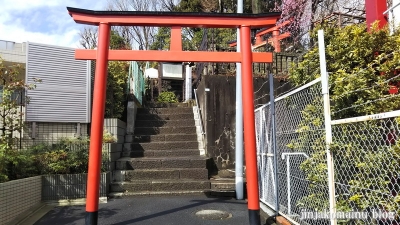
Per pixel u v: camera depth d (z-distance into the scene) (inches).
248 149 161.2
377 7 185.2
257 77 320.5
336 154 110.2
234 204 205.2
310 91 134.6
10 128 213.8
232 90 299.9
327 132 108.5
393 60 128.6
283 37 448.5
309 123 134.2
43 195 202.5
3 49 481.1
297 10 506.9
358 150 108.0
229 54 170.6
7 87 206.5
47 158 208.7
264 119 199.2
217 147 288.7
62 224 161.8
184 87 535.2
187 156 286.2
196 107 354.3
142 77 421.1
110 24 167.6
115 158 256.8
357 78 128.8
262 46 432.5
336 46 150.3
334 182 109.1
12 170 192.2
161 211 187.0
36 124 252.7
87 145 226.8
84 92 270.1
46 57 256.2
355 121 96.2
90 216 154.3
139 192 227.8
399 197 93.5
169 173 246.4
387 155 100.0
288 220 154.7
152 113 357.7
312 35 168.2
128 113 324.2
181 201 212.1
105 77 164.2
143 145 294.5
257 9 445.1
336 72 139.6
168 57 167.6
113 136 263.9
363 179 106.4
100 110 161.5
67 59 265.3
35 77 250.2
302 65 170.9
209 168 270.5
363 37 141.1
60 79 261.1
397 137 100.8
